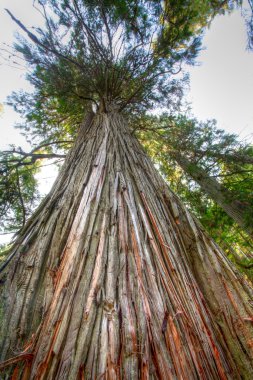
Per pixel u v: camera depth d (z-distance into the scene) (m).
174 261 1.66
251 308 1.59
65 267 1.47
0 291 1.46
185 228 2.24
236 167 5.17
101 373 0.97
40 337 1.15
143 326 1.15
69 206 2.08
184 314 1.32
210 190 5.12
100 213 1.89
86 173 2.53
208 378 1.12
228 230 6.50
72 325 1.14
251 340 1.41
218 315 1.54
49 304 1.34
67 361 1.01
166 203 2.45
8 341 1.18
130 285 1.34
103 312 1.19
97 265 1.43
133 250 1.58
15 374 1.05
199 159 5.09
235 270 1.88
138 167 2.82
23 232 1.96
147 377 0.98
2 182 4.95
